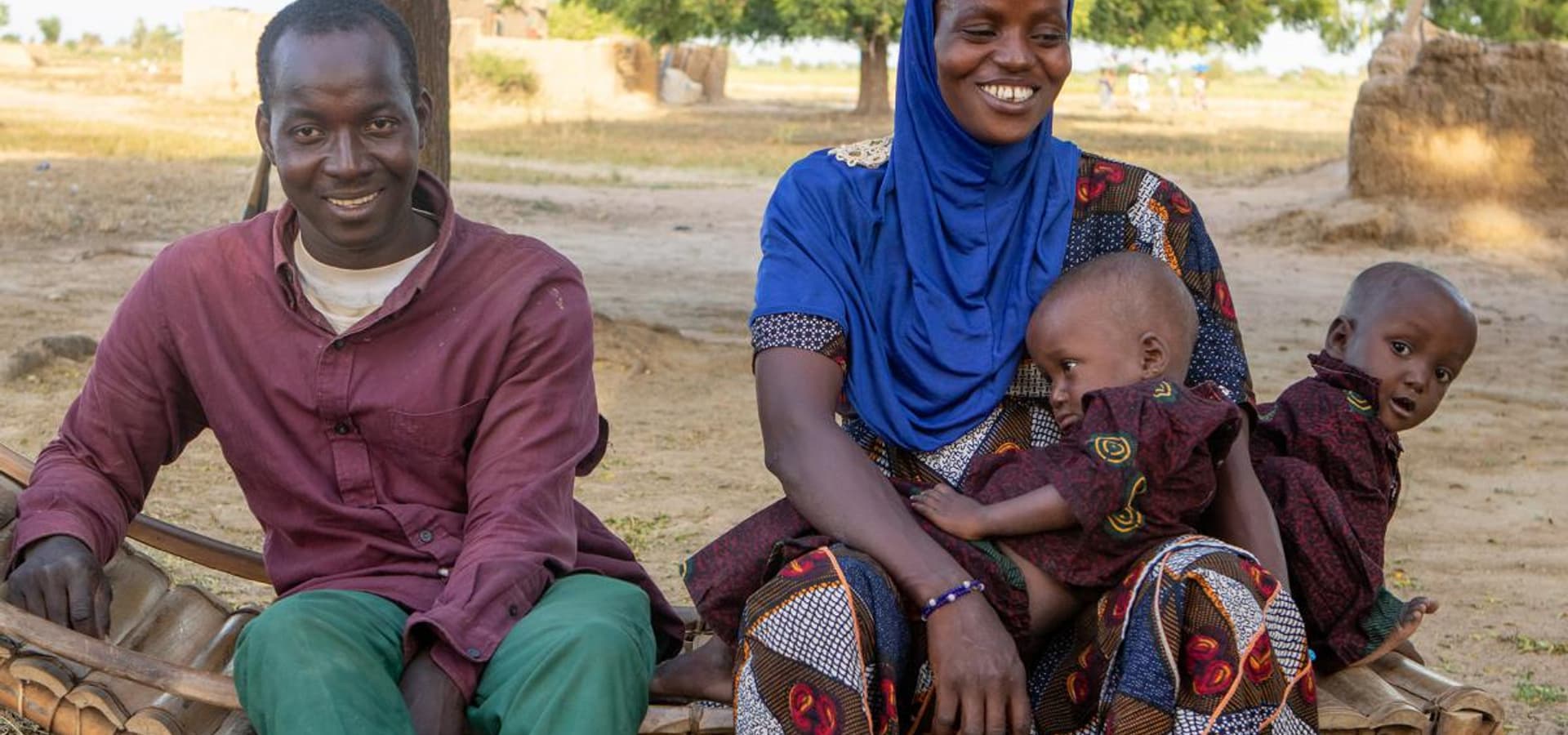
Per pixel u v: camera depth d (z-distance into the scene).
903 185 2.95
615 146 26.23
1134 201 3.04
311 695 2.44
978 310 2.94
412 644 2.60
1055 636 2.76
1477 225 14.68
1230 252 14.47
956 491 2.83
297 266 2.88
